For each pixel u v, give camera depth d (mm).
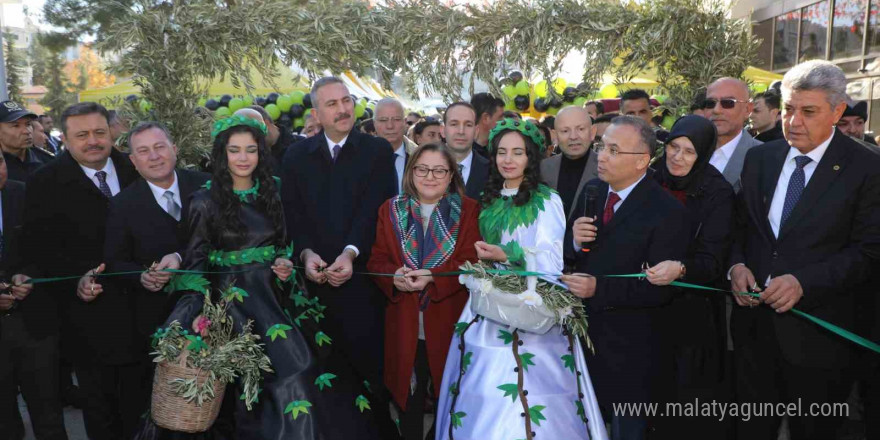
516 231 3244
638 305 3020
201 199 3354
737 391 3328
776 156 3174
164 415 2928
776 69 17125
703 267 3039
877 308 3131
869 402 3396
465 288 3549
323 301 3961
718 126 4078
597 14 5008
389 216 3660
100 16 14273
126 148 4902
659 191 3107
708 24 5199
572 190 4539
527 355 3051
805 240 2990
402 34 4883
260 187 3430
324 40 4809
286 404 3180
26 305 3744
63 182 3812
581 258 3279
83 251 3830
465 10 5004
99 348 3725
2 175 3773
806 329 3031
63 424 3924
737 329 3320
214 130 3342
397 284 3469
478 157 4758
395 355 3570
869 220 2895
